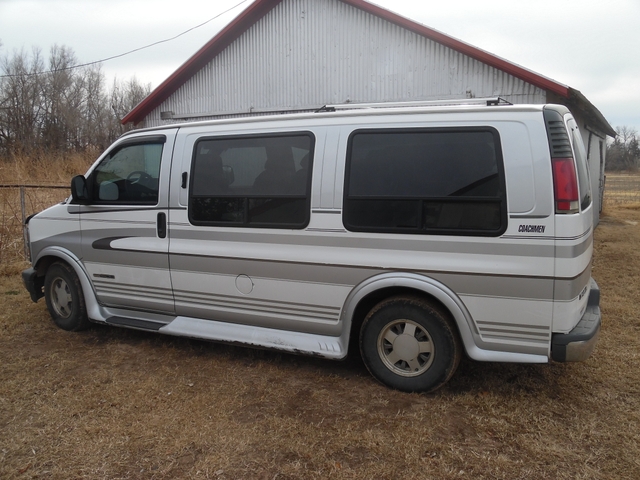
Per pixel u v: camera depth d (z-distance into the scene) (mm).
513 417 3414
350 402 3658
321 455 3008
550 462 2938
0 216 8672
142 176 4637
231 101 12445
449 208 3500
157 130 4594
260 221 4066
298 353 4012
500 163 3371
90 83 39500
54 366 4328
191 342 4898
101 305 5000
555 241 3252
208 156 4305
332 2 10898
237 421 3402
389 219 3652
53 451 3066
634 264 8320
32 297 5422
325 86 11227
